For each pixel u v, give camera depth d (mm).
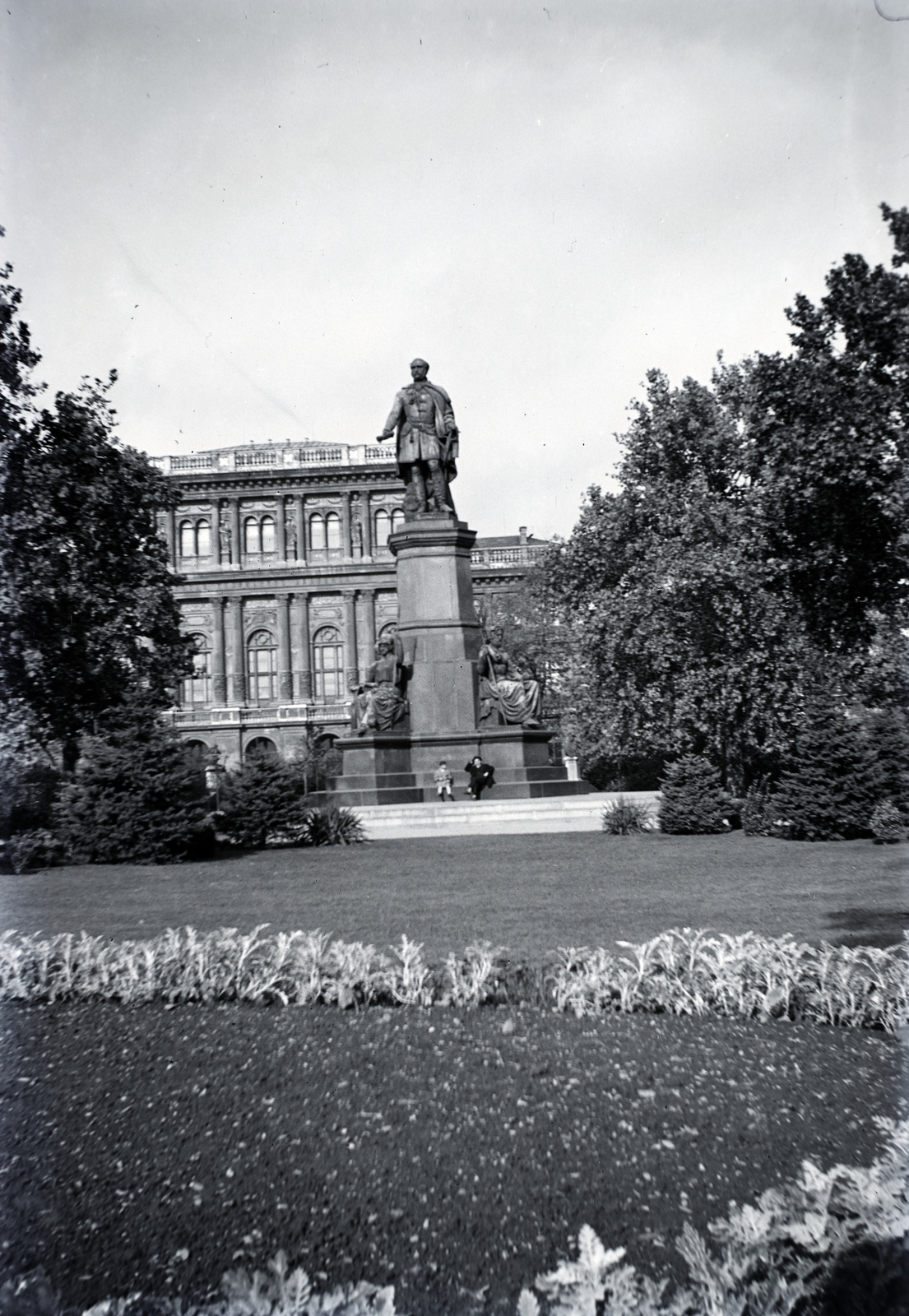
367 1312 3709
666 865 17562
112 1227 5188
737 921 11891
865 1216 3924
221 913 13555
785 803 22203
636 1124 6227
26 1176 5723
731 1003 8422
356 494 83812
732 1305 3656
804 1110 6344
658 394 40625
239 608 83062
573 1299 3617
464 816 27922
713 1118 6285
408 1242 5004
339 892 15266
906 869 15992
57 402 33625
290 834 23609
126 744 21234
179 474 83438
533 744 30422
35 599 32469
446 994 8859
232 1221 5242
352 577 83000
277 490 83750
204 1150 6062
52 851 20312
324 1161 5863
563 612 47875
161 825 20422
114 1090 6973
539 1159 5836
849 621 18578
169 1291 4609
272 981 9109
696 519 37469
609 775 54281
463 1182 5598
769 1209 4105
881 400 14461
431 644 30391
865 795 21688
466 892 14836
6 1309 4457
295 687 82688
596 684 43156
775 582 18734
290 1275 4309
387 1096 6781
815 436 15188
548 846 21391
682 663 39406
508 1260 4809
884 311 13336
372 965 9297
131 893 15789
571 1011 8570
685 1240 4199
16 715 31828
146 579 39281
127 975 9312
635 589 40188
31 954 9688
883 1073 6914
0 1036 8195
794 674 36719
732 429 38719
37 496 32562
